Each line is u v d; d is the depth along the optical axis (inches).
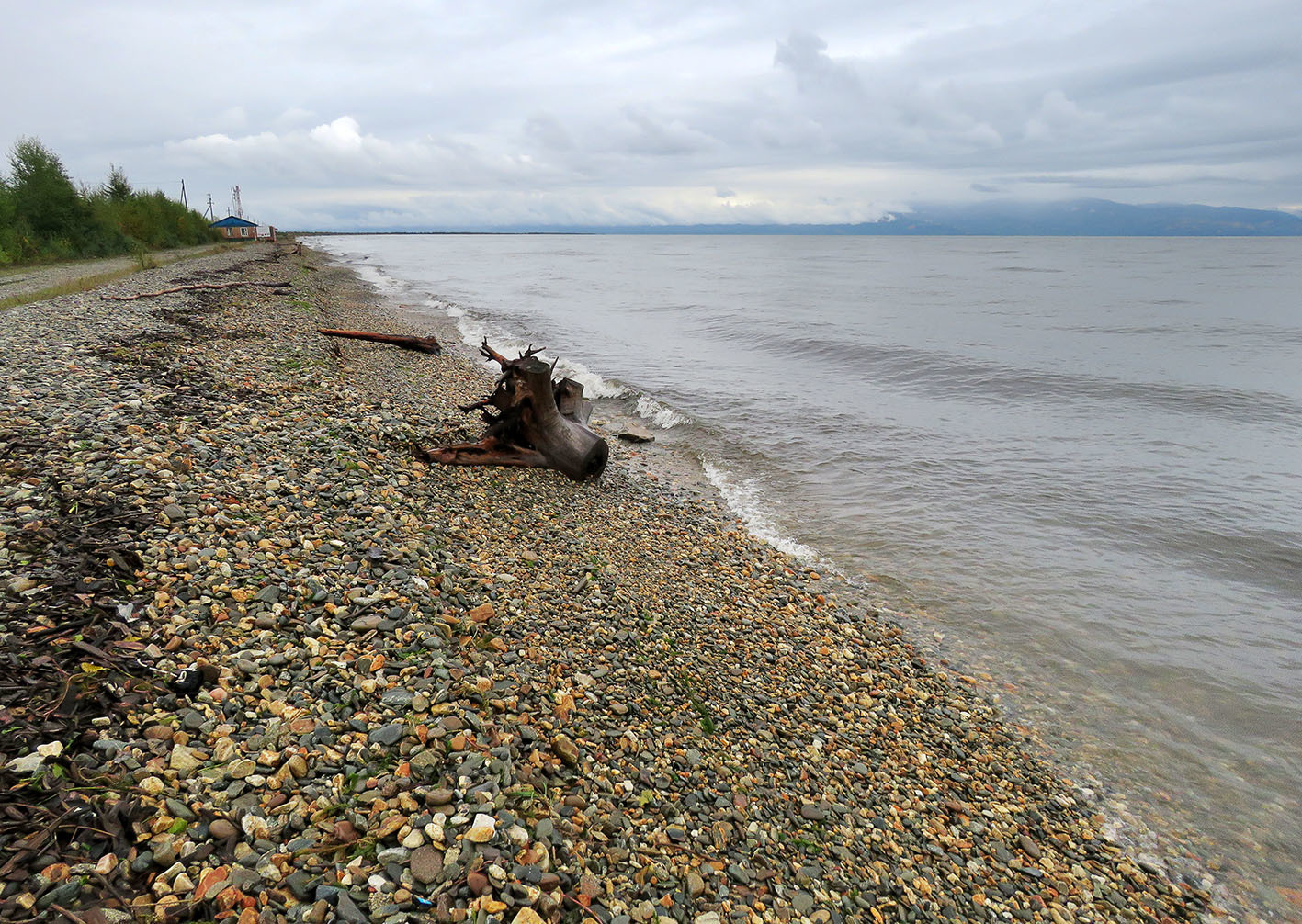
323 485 359.6
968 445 725.3
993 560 480.7
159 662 196.2
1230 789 289.3
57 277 1482.5
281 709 193.2
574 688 261.3
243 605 234.1
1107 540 506.3
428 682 220.1
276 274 1916.8
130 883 135.9
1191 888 243.6
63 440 330.0
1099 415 850.8
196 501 293.7
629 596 361.1
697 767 242.7
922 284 2997.0
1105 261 5191.9
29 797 146.2
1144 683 354.6
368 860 153.7
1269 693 343.3
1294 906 239.0
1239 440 741.3
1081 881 241.0
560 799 199.2
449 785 180.9
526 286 2775.6
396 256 5447.8
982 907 220.4
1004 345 1333.7
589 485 541.6
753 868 205.6
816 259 5703.7
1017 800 277.7
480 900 147.5
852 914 201.0
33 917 123.0
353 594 258.4
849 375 1104.2
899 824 248.2
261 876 143.3
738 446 723.4
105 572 226.1
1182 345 1348.4
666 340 1441.9
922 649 380.5
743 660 331.6
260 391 530.9
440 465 484.4
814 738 284.4
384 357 898.7
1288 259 5413.4
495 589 314.7
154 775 160.6
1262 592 435.8
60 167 2340.1
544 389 517.3
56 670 179.5
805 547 501.7
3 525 241.4
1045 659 374.9
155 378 500.1
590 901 168.2
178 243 3257.9
